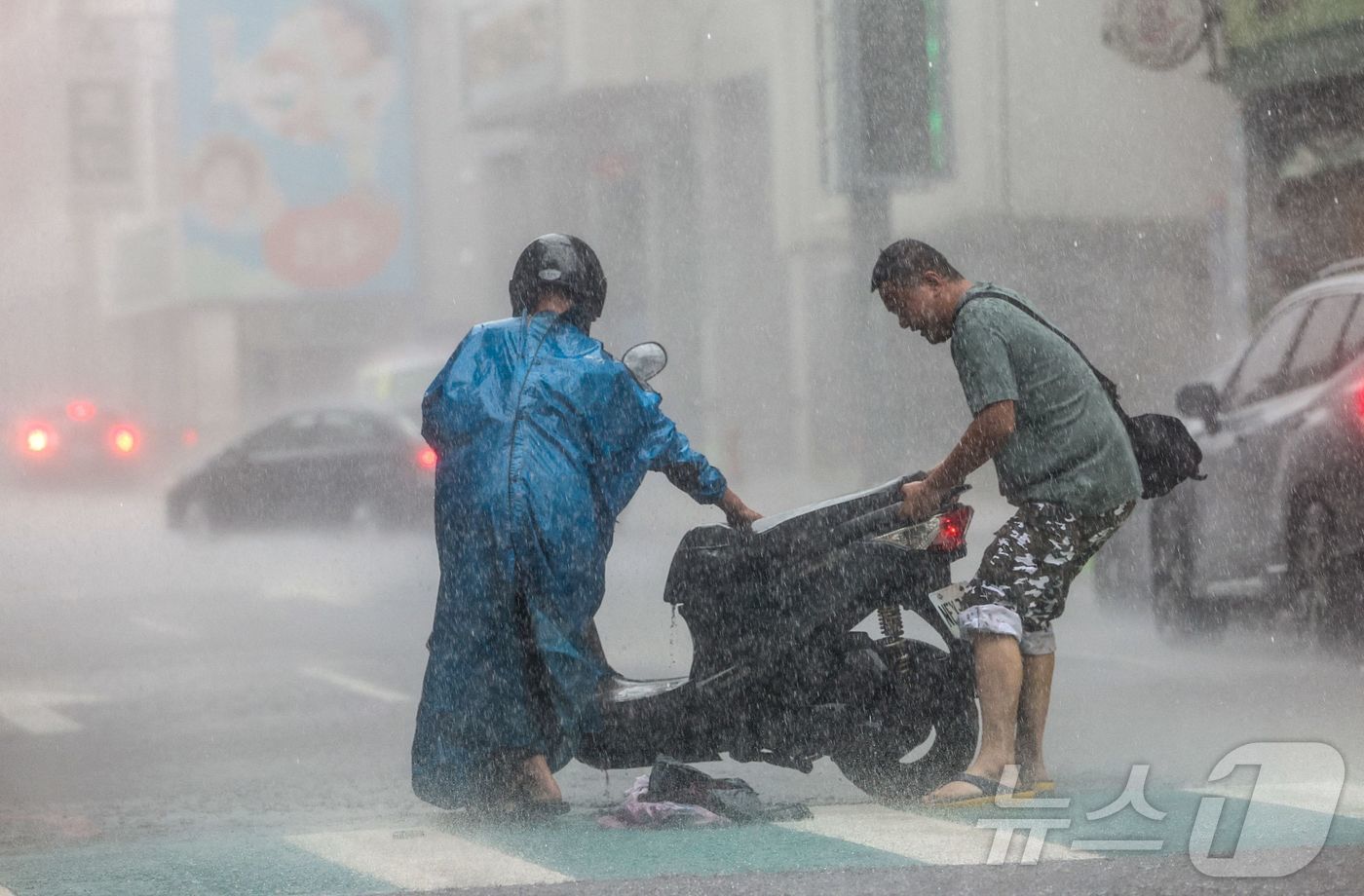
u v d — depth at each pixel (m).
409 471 56.78
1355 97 55.06
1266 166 58.25
